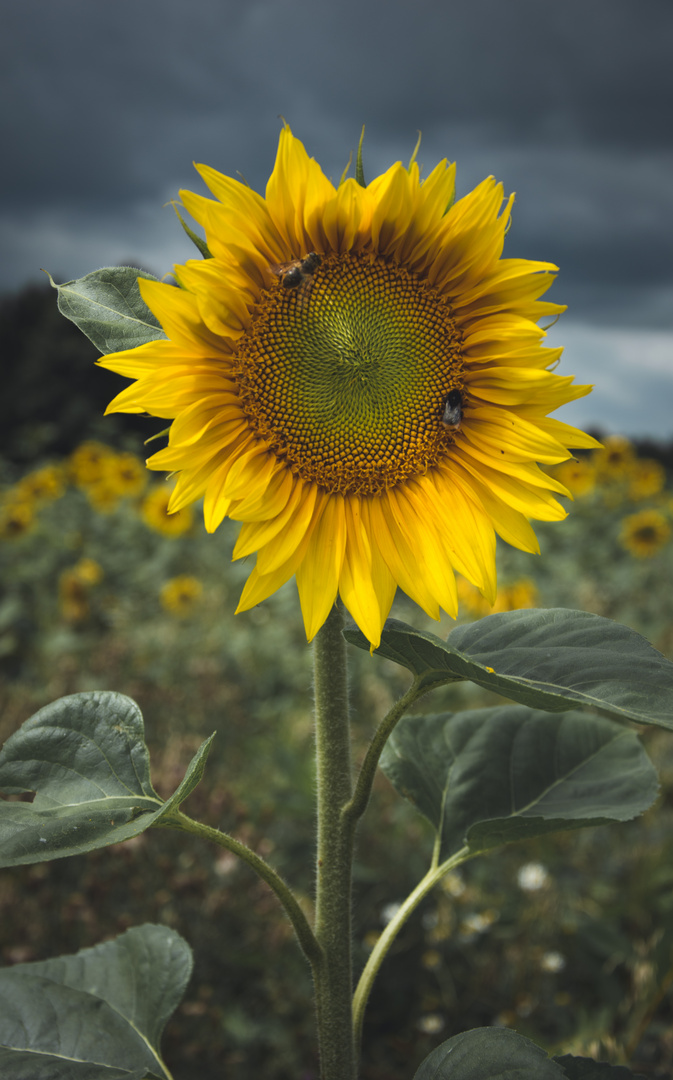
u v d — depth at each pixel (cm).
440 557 43
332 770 42
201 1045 71
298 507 43
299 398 43
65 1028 43
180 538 223
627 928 91
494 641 40
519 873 94
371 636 38
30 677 160
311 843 93
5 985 45
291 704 137
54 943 75
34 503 244
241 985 78
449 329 44
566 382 43
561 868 96
